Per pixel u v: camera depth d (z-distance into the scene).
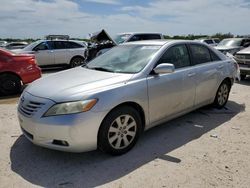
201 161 3.70
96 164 3.65
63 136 3.42
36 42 13.67
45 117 3.46
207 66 5.35
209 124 5.12
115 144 3.80
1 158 3.84
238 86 9.02
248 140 4.38
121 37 13.80
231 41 16.17
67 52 14.05
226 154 3.90
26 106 3.72
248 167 3.54
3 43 33.00
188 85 4.84
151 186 3.15
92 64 4.94
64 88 3.69
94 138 3.56
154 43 4.87
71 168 3.56
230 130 4.82
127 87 3.85
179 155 3.88
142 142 4.32
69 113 3.41
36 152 4.02
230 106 6.33
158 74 4.29
